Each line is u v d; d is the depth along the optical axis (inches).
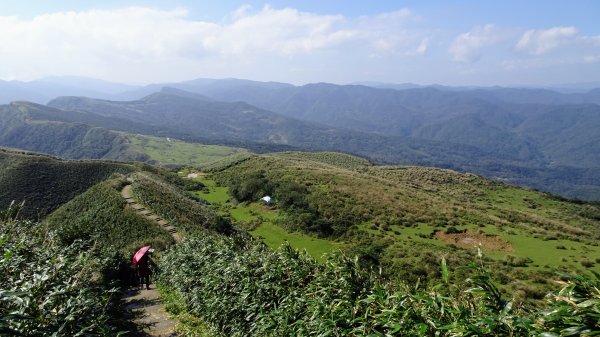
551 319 117.1
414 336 157.0
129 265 758.5
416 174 4030.5
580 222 2775.6
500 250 1827.0
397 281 227.6
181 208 1934.1
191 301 492.7
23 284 211.6
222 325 386.9
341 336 199.5
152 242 1141.1
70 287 221.6
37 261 293.7
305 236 2172.7
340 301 215.2
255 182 2942.9
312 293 258.2
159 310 520.4
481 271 157.5
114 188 2096.5
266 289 313.4
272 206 2647.6
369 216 2340.1
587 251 1795.0
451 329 139.1
